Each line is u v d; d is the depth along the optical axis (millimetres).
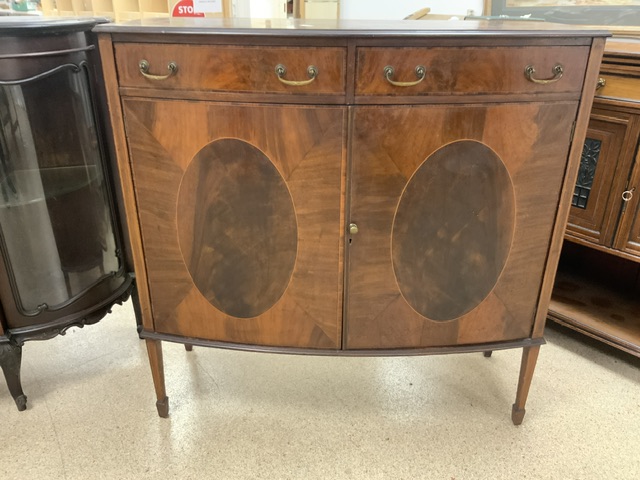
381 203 1052
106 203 1451
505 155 1044
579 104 1029
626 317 1593
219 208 1086
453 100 985
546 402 1410
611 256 1792
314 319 1167
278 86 970
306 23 1236
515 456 1236
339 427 1324
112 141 1438
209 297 1177
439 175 1042
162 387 1310
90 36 1307
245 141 1021
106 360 1576
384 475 1182
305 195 1051
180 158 1054
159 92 1004
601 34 970
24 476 1168
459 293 1154
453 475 1184
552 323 1778
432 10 2281
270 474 1183
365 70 950
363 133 994
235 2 2494
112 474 1178
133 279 1567
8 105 1173
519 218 1105
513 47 962
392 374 1527
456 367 1559
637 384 1482
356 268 1106
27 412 1358
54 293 1360
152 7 2688
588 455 1237
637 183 1373
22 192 1255
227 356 1606
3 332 1293
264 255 1116
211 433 1299
